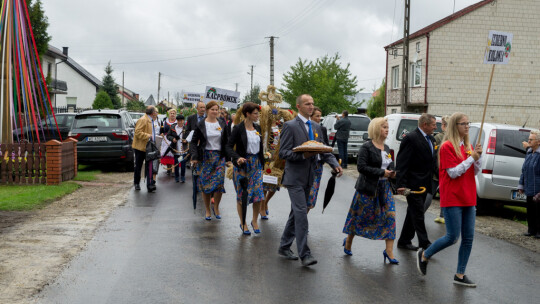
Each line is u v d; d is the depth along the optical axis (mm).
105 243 6766
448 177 5328
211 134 8156
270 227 7992
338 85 49125
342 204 10469
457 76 32469
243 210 7395
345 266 5957
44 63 40688
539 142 8062
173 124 14156
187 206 9711
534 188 7973
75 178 13344
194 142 8188
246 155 7398
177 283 5199
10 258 5973
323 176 15844
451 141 5363
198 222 8250
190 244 6805
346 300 4789
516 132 9844
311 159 6031
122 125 15648
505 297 5008
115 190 11703
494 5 32031
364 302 4746
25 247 6465
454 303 4785
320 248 6785
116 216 8602
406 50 28266
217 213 8562
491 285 5395
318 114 8789
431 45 32250
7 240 6797
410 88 34844
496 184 9672
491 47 5949
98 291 4926
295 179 5953
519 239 7828
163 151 14148
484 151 9836
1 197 9984
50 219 8227
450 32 32250
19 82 13234
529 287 5355
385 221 6113
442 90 32531
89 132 15305
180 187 12336
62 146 12359
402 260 6301
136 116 28125
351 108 50375
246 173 7449
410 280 5484
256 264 5938
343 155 18438
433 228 8320
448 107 32562
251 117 7348
